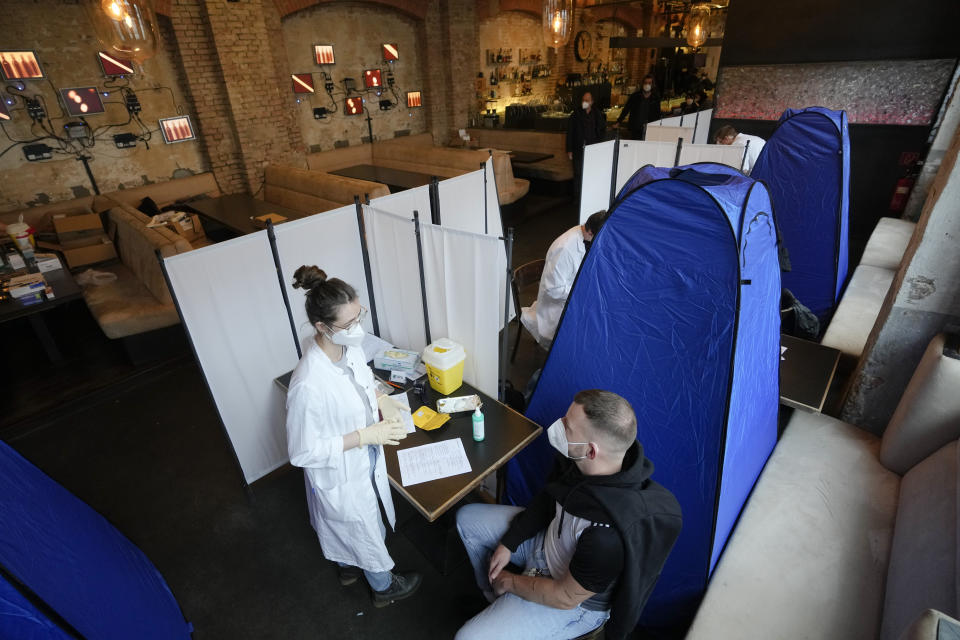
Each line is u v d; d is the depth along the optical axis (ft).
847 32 16.98
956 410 6.16
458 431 7.07
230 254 7.59
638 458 4.72
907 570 5.18
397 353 8.61
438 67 29.58
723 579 5.82
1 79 17.12
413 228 7.92
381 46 27.40
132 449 10.29
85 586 4.25
